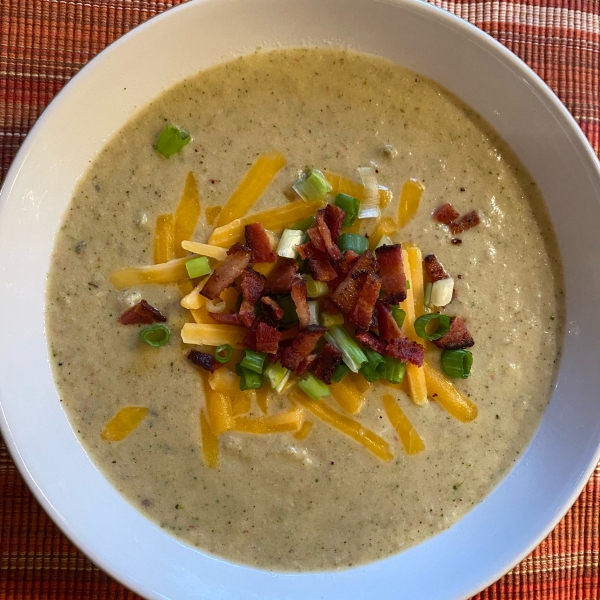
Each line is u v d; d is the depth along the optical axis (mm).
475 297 219
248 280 202
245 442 208
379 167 216
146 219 209
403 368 209
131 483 206
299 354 201
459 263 218
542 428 218
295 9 203
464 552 207
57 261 206
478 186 220
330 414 211
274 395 210
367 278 201
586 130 230
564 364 219
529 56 230
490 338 219
